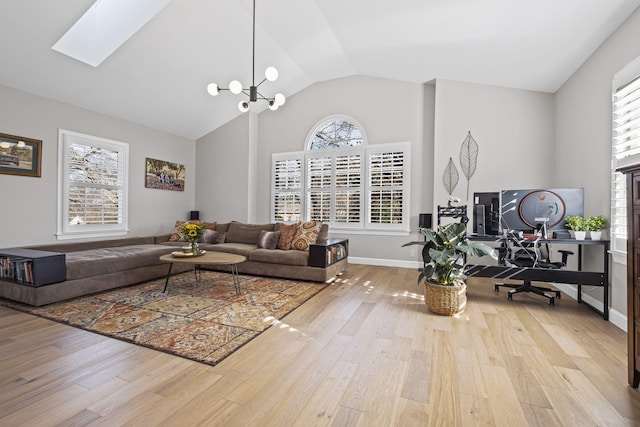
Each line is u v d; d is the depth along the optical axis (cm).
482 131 459
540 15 279
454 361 198
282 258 421
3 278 312
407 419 143
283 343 223
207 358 200
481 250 277
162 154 578
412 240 516
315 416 145
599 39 291
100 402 153
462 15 308
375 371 186
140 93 463
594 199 313
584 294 322
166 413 146
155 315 277
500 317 279
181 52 418
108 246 448
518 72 396
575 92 357
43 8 301
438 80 483
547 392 164
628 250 171
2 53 331
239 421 141
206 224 545
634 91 247
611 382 174
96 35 353
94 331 240
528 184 437
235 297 337
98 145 470
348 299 333
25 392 160
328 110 575
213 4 368
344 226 561
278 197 614
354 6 340
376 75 535
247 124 609
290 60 503
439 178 481
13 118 376
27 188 390
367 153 546
